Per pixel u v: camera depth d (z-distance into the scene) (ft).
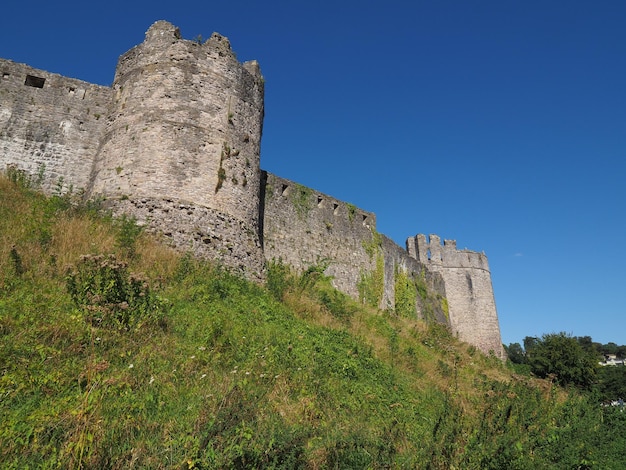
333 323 49.60
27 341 21.95
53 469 14.26
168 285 37.24
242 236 53.06
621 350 317.01
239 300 40.06
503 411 29.12
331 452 18.69
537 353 101.19
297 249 78.48
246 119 59.06
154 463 15.44
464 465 20.74
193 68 56.08
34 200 47.19
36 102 58.39
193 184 51.11
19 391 18.38
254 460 16.10
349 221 94.84
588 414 34.30
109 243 39.73
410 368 45.29
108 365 22.03
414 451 22.34
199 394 21.36
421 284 123.75
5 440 15.28
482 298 146.82
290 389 25.76
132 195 49.14
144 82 55.31
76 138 59.11
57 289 29.35
